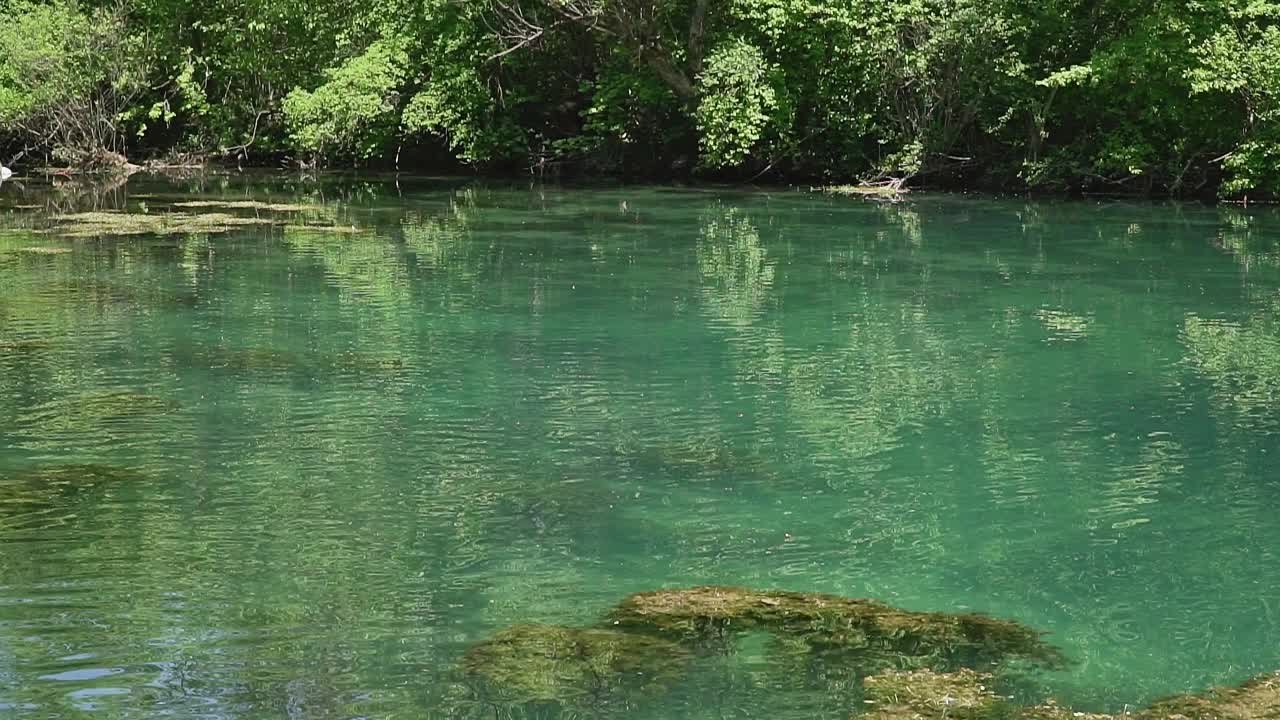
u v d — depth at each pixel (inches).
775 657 220.2
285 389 402.9
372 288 588.7
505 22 1263.5
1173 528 290.8
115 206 979.9
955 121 1122.0
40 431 355.6
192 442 346.6
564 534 283.0
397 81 1318.9
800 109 1175.6
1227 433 362.6
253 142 1457.9
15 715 196.4
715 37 1167.0
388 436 354.9
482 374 424.8
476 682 209.8
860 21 1099.9
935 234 796.0
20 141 1455.5
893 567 266.7
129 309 532.4
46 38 1369.3
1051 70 1072.2
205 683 208.8
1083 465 335.0
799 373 431.5
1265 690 212.1
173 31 1439.5
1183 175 1011.9
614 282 608.7
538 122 1357.0
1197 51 963.3
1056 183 1055.6
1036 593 253.9
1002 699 206.1
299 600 244.2
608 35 1229.1
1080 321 517.7
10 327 493.4
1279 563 271.1
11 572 256.2
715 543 279.0
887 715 198.8
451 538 279.4
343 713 198.7
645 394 402.6
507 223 860.6
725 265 666.2
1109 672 217.0
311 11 1406.3
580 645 224.8
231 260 677.3
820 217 895.7
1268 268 650.8
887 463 336.2
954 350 465.4
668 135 1236.5
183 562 263.0
